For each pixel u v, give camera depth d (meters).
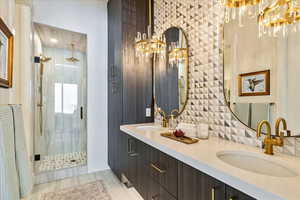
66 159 2.87
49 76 2.94
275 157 0.88
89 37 2.50
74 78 3.15
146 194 1.43
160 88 2.12
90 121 2.51
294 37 0.88
